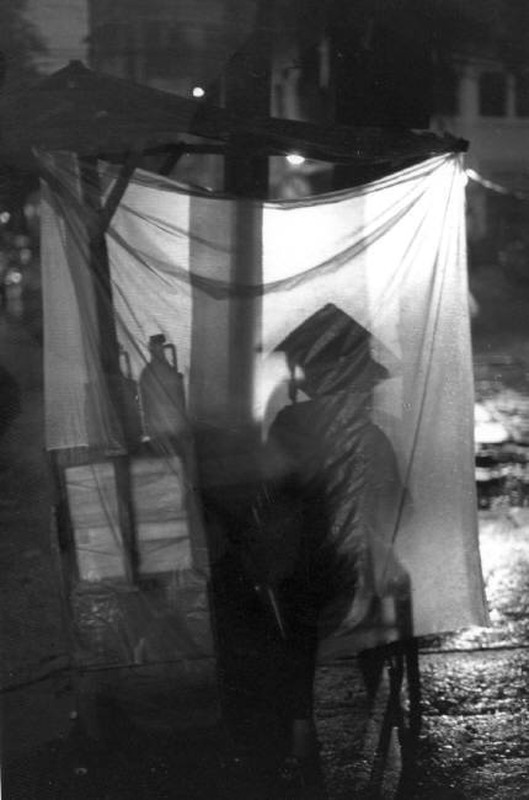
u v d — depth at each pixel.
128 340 3.98
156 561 3.98
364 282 4.12
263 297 4.07
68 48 3.92
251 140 4.08
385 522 4.13
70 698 3.92
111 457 3.96
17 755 3.88
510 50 4.25
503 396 6.66
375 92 4.18
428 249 4.16
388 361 4.14
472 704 4.07
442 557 4.18
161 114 3.99
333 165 4.18
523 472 6.29
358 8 4.15
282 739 3.95
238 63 4.07
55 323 3.93
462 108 4.25
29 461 3.92
